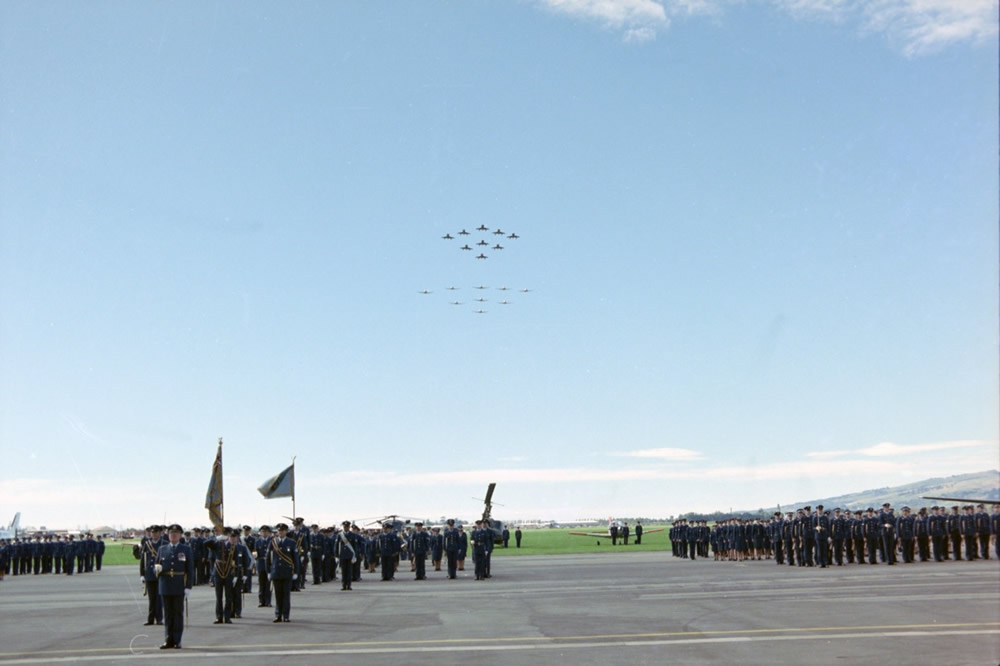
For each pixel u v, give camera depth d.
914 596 25.75
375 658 16.34
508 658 15.97
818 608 23.05
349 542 40.19
